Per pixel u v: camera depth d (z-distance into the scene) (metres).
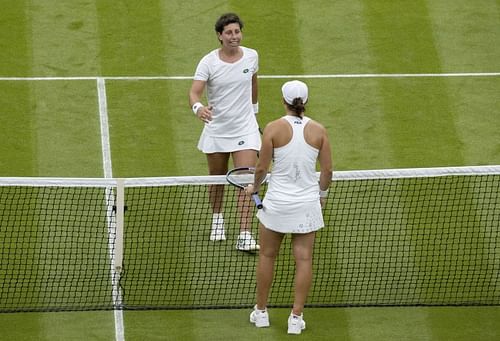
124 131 44.62
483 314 35.97
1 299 35.94
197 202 40.50
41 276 36.97
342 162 43.44
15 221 39.19
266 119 45.53
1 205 39.81
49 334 34.66
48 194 40.56
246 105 38.34
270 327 35.06
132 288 36.66
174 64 47.75
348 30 49.59
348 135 44.81
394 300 36.38
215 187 38.41
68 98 45.91
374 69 47.97
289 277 37.41
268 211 33.56
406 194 41.03
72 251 38.09
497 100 46.75
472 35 49.72
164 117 45.38
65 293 36.31
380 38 49.34
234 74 37.78
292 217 33.41
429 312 36.00
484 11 50.75
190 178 35.94
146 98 46.12
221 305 36.00
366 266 37.88
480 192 41.25
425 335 35.00
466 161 43.62
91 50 48.03
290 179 33.41
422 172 36.16
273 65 47.91
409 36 49.50
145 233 39.00
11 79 46.53
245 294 36.59
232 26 37.31
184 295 36.44
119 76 47.03
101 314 35.56
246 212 38.12
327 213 39.97
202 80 37.78
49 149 43.47
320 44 48.97
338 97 46.59
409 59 48.50
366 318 35.66
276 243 34.03
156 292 36.50
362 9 50.56
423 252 38.53
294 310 34.53
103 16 49.50
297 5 50.62
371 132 45.00
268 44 48.81
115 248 36.38
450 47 49.12
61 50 47.97
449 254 38.44
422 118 45.78
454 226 39.62
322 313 35.81
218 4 50.47
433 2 50.78
